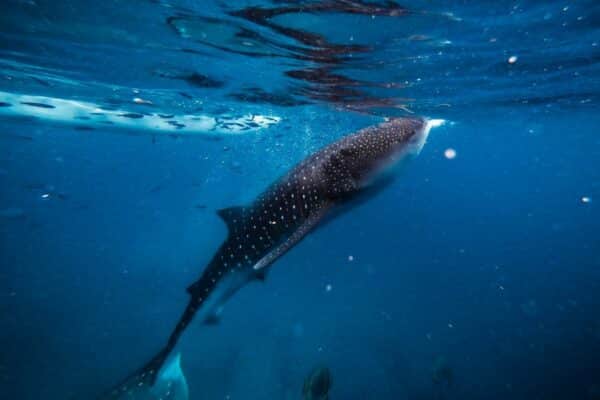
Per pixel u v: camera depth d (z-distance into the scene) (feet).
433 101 50.47
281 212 14.08
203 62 32.73
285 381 54.85
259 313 82.79
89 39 27.71
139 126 70.23
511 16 24.09
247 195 163.32
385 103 49.78
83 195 253.65
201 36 26.43
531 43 29.91
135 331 71.46
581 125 88.99
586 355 58.54
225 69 34.73
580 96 55.06
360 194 12.53
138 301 90.63
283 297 100.01
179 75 37.04
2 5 22.09
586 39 29.48
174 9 21.94
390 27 24.81
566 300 95.76
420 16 23.18
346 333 74.33
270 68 34.30
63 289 100.94
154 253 179.32
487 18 24.14
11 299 86.38
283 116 57.21
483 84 43.04
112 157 124.88
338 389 54.13
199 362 57.11
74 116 61.00
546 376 54.29
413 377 57.57
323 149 13.44
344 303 99.96
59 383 51.67
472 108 59.11
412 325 81.61
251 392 52.03
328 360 61.82
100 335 68.28
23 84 42.24
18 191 223.51
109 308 84.23
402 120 13.08
